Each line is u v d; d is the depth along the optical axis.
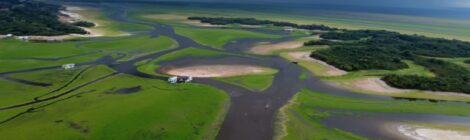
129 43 143.50
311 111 76.06
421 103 83.88
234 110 74.94
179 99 78.81
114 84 90.12
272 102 80.69
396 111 78.12
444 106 82.25
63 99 78.00
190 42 151.50
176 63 114.62
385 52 139.25
